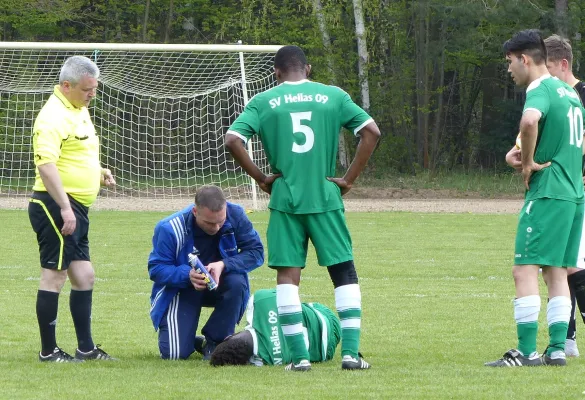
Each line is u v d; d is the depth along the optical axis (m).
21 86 57.12
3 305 24.33
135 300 25.55
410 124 94.94
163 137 63.12
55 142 16.20
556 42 17.75
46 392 13.67
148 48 48.06
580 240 16.14
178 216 17.62
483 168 98.19
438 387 13.87
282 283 15.43
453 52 92.38
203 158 65.00
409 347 18.39
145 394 13.47
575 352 17.50
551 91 15.68
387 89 94.62
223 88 62.12
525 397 13.10
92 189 16.94
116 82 58.91
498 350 18.03
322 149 15.09
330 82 91.00
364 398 13.09
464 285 28.86
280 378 14.72
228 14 100.69
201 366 16.25
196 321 17.69
